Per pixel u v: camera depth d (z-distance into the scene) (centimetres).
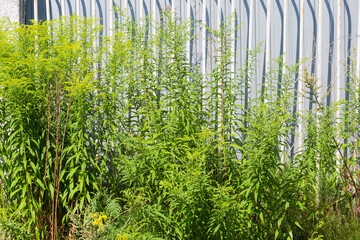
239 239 311
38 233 333
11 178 347
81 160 371
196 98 380
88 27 432
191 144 356
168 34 384
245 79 420
